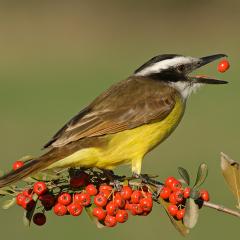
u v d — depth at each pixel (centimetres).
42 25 3372
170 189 767
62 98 2464
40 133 2112
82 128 897
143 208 776
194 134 2120
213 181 1728
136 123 923
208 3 3541
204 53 3078
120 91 965
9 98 2489
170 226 1485
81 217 1536
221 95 2455
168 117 955
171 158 1894
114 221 782
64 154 858
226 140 2042
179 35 3356
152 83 985
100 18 3491
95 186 805
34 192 761
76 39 3281
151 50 3172
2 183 773
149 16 3525
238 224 1515
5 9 3506
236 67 2770
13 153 1942
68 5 3559
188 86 1015
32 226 1502
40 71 2833
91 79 2714
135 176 857
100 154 895
